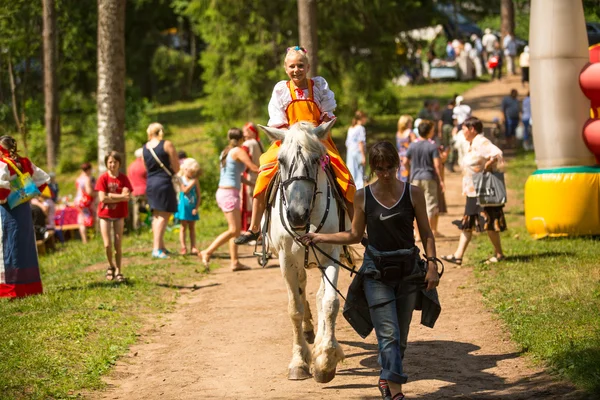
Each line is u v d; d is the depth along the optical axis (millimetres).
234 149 12594
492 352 7652
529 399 6207
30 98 33719
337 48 30266
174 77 44562
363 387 6945
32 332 8812
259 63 31344
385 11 29469
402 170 15445
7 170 10539
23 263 10750
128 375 7711
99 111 18328
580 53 12625
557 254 11555
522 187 20531
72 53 31094
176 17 45000
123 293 10922
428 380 6992
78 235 21531
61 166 31672
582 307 8367
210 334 9070
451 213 17625
